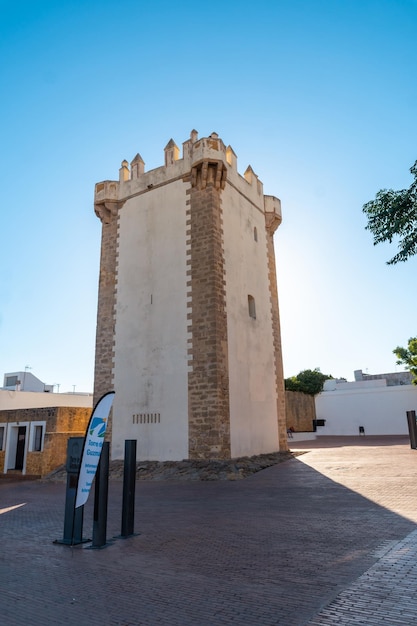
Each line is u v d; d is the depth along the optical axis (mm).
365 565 6230
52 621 4891
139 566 6797
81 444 8844
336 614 4672
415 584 5320
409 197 9938
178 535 8680
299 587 5551
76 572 6625
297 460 20781
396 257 10195
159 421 20156
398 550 6770
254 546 7605
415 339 39438
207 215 21047
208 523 9641
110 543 8242
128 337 22172
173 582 5996
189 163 22391
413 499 10711
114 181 25047
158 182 23312
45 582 6211
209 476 17016
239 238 23141
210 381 19172
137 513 11195
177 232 21875
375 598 5008
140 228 23375
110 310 23219
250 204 25344
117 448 21109
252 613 4852
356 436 42031
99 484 8242
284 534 8336
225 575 6180
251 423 21141
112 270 23797
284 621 4602
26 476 25469
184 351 20172
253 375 22109
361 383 48344
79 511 8641
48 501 14781
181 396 19797
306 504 11195
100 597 5562
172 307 21062
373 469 16031
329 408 45375
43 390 52250
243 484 15383
